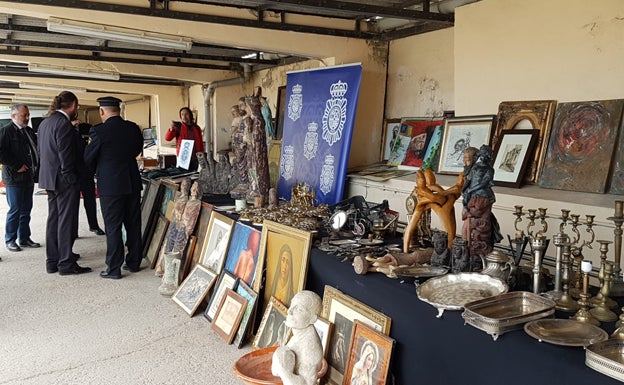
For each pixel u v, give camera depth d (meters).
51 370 2.89
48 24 4.03
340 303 2.52
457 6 4.07
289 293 2.91
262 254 3.20
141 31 4.32
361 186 4.73
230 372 2.84
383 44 5.18
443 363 1.93
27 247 5.73
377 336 2.20
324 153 4.61
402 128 4.89
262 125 4.04
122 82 10.28
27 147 5.49
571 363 1.49
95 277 4.59
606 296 1.85
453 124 4.02
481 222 2.20
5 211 8.12
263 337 2.94
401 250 2.65
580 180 3.06
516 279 2.09
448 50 4.49
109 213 4.45
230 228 3.73
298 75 5.08
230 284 3.47
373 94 5.19
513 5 3.52
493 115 3.72
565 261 1.96
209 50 7.21
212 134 8.74
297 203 3.48
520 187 3.34
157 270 4.61
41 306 3.87
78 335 3.35
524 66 3.50
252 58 7.13
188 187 4.66
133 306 3.87
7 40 6.09
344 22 5.01
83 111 20.12
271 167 5.51
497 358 1.71
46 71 7.24
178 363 2.96
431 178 2.47
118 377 2.81
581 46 3.18
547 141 3.33
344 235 3.03
